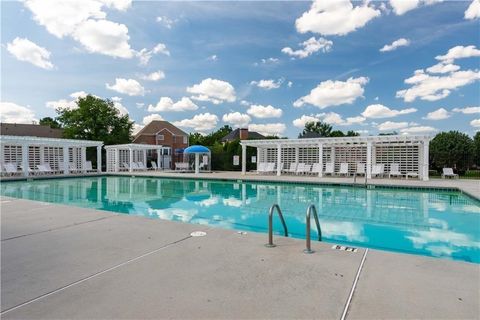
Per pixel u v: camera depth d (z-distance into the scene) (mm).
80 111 31672
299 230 6855
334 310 2332
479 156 22109
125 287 2773
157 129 36844
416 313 2271
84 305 2438
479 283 2812
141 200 11422
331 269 3191
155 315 2275
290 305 2416
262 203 10516
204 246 4039
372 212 8742
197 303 2459
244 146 21141
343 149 19906
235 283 2850
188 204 10461
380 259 3500
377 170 17531
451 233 6500
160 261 3471
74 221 5613
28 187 15547
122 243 4195
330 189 13930
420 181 14945
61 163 21562
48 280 2943
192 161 33375
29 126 37438
